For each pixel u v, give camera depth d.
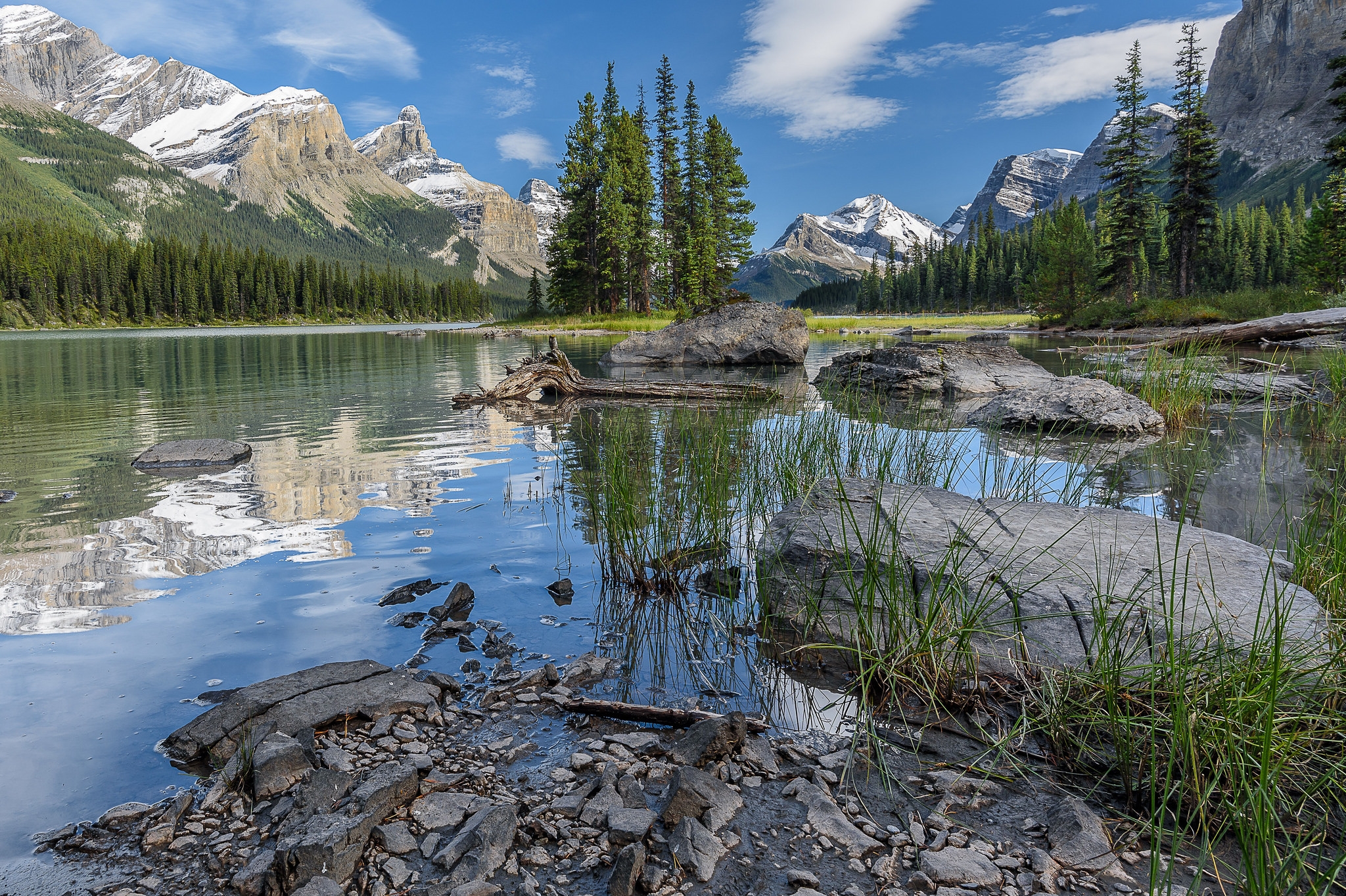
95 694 3.06
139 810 2.36
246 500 6.39
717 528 5.10
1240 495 5.97
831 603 3.99
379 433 10.07
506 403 13.87
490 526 5.67
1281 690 2.67
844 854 2.25
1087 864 2.21
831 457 6.30
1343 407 9.59
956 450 8.31
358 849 2.16
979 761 2.84
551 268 61.34
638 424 10.59
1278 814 2.43
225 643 3.59
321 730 2.86
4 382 17.80
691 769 2.51
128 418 11.30
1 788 2.45
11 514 5.90
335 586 4.39
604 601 4.33
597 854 2.20
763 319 23.09
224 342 45.66
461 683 3.34
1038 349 25.16
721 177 59.38
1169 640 2.80
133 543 5.16
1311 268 41.41
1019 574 3.71
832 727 3.07
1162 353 12.29
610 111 58.88
